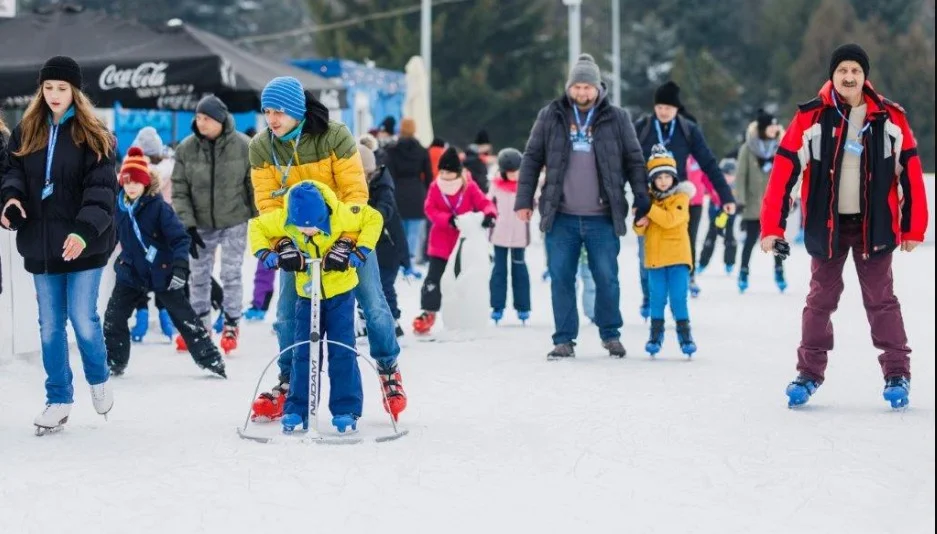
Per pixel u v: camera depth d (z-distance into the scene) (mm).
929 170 69625
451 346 13102
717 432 8352
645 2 81375
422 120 34156
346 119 32719
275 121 8031
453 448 7812
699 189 16562
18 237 8250
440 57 64625
